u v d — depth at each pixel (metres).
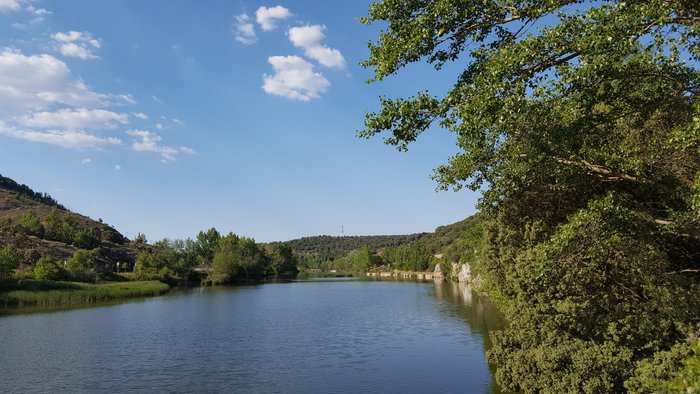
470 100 9.88
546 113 10.75
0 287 59.69
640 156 13.45
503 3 9.61
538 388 16.19
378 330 37.16
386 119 10.30
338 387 21.78
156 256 116.06
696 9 8.76
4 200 161.25
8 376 24.06
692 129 8.55
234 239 146.62
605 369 13.67
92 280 80.56
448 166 17.84
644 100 11.11
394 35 10.66
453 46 10.83
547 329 16.98
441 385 21.47
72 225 126.88
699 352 9.94
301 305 57.75
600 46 8.63
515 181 15.30
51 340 33.72
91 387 22.28
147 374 24.41
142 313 49.72
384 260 176.50
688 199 10.00
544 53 9.30
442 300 59.19
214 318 45.53
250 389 21.78
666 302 12.97
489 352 20.48
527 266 17.31
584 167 12.13
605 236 10.84
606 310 15.57
